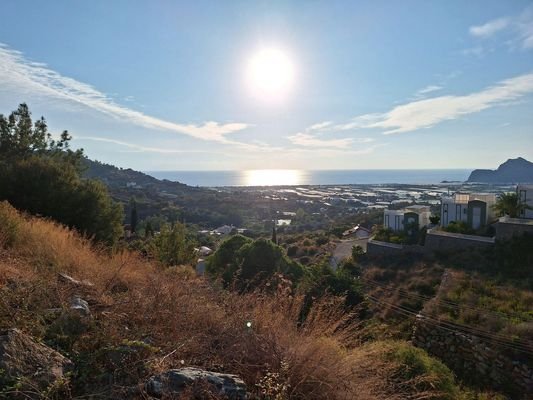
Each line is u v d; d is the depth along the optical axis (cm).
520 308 1271
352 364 297
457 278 1673
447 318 1242
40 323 273
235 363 274
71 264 484
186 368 243
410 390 384
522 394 933
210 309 352
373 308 1595
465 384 1018
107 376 234
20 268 391
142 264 609
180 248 1157
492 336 1089
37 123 1563
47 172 1137
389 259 2464
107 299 354
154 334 297
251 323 334
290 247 3431
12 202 1042
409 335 1316
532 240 1927
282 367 264
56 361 227
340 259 2791
